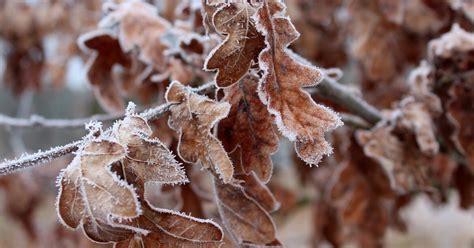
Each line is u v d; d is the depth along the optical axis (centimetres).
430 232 202
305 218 194
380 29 92
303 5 106
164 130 62
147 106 85
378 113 70
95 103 159
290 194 116
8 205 153
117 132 50
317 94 66
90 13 123
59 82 129
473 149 70
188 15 77
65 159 158
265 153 54
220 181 57
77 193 47
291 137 49
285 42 51
